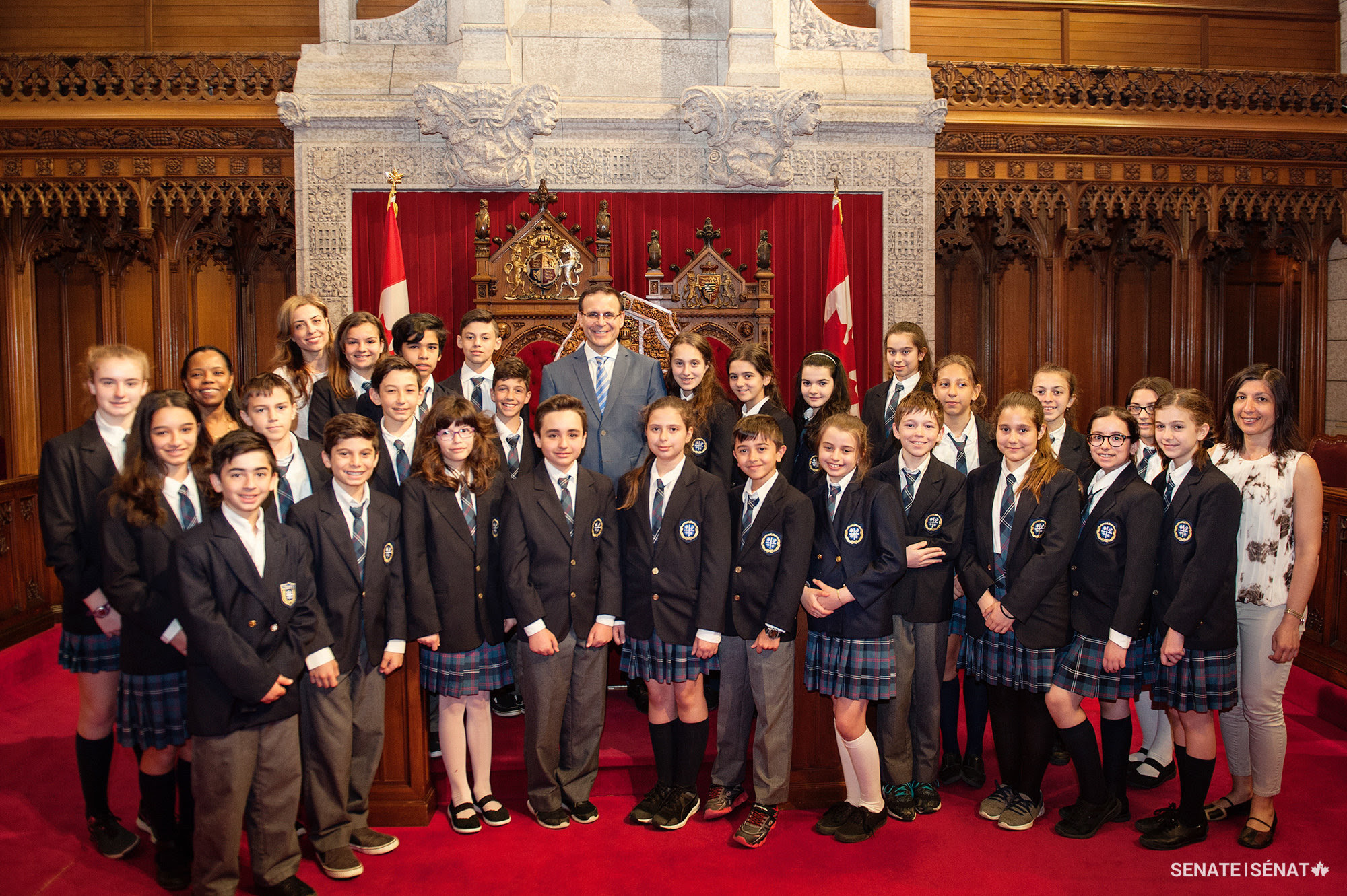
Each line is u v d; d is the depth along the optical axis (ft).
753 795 10.98
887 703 10.55
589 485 10.30
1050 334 22.85
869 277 20.77
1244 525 10.07
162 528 8.74
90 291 22.35
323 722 9.14
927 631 10.55
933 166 20.80
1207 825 10.00
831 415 10.48
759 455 9.86
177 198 20.24
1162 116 21.61
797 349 20.65
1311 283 23.49
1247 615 9.97
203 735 8.19
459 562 9.92
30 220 21.11
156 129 19.93
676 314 17.62
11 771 11.96
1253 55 23.59
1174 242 22.81
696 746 10.38
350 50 19.90
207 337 22.54
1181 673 9.66
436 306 19.85
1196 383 22.99
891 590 9.80
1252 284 24.48
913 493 10.57
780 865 9.43
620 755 11.27
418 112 19.12
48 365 22.21
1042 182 21.62
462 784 10.27
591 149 20.01
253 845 8.67
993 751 12.69
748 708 10.43
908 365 12.71
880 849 9.77
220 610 8.23
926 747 10.72
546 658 10.04
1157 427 9.84
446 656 10.05
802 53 20.81
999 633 10.22
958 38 22.93
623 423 12.21
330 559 9.20
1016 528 9.92
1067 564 9.64
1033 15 23.09
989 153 21.24
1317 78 21.99
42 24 21.39
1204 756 9.71
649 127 20.11
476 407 12.61
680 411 9.96
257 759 8.60
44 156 19.85
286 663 8.54
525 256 17.42
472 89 18.92
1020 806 10.29
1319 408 23.59
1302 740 13.10
